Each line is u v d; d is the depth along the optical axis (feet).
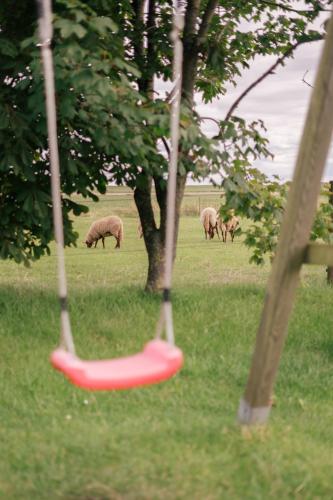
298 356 25.80
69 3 22.59
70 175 28.63
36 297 32.94
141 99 24.48
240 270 54.24
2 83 27.50
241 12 36.73
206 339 27.09
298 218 15.58
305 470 13.53
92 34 23.61
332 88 15.20
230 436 15.08
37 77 22.98
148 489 12.46
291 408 20.27
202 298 33.78
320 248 15.30
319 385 22.52
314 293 36.94
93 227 76.64
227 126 28.94
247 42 34.86
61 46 22.52
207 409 19.79
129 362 13.17
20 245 28.78
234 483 12.83
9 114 25.61
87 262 60.75
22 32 27.32
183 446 14.47
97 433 15.69
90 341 26.03
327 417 19.51
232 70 35.81
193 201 162.40
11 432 16.39
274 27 36.52
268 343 15.93
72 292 35.86
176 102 14.21
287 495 12.65
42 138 27.76
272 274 16.02
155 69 33.58
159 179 31.50
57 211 13.60
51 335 26.25
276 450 14.42
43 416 18.33
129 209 135.54
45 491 12.72
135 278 48.21
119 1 32.17
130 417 18.30
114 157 29.78
